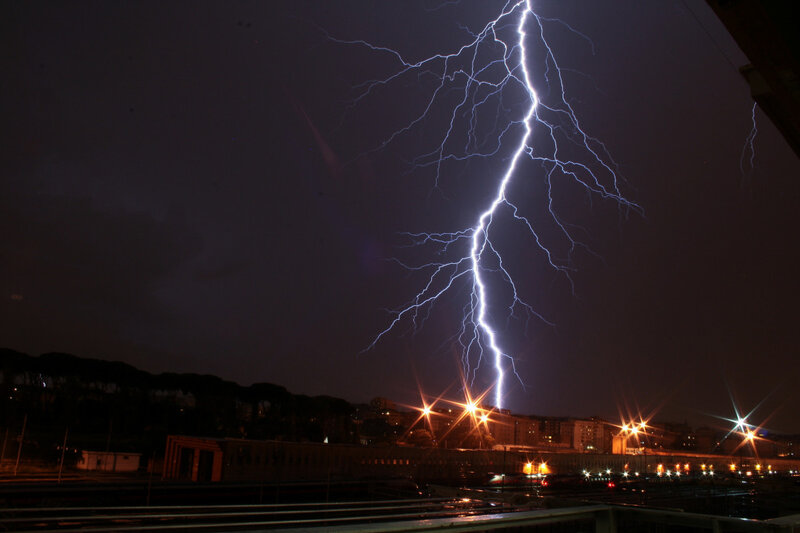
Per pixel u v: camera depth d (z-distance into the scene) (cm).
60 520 378
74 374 4875
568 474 5341
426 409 9588
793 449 13988
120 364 5178
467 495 714
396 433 8731
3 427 4200
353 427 6625
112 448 4334
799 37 259
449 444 8331
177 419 5297
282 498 2922
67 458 3838
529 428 11881
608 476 5559
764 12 250
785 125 413
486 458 4888
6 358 4550
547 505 609
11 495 2186
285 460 3475
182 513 455
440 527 330
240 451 3281
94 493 2358
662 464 7406
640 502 3916
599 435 12569
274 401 5966
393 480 3494
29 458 3684
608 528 455
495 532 738
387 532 310
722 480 6059
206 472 3372
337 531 290
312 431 6044
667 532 1237
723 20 263
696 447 14200
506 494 672
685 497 4356
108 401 4988
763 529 418
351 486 3244
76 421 4766
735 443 14200
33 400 4653
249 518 1262
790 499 4791
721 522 432
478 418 9381
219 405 5578
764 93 397
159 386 5362
